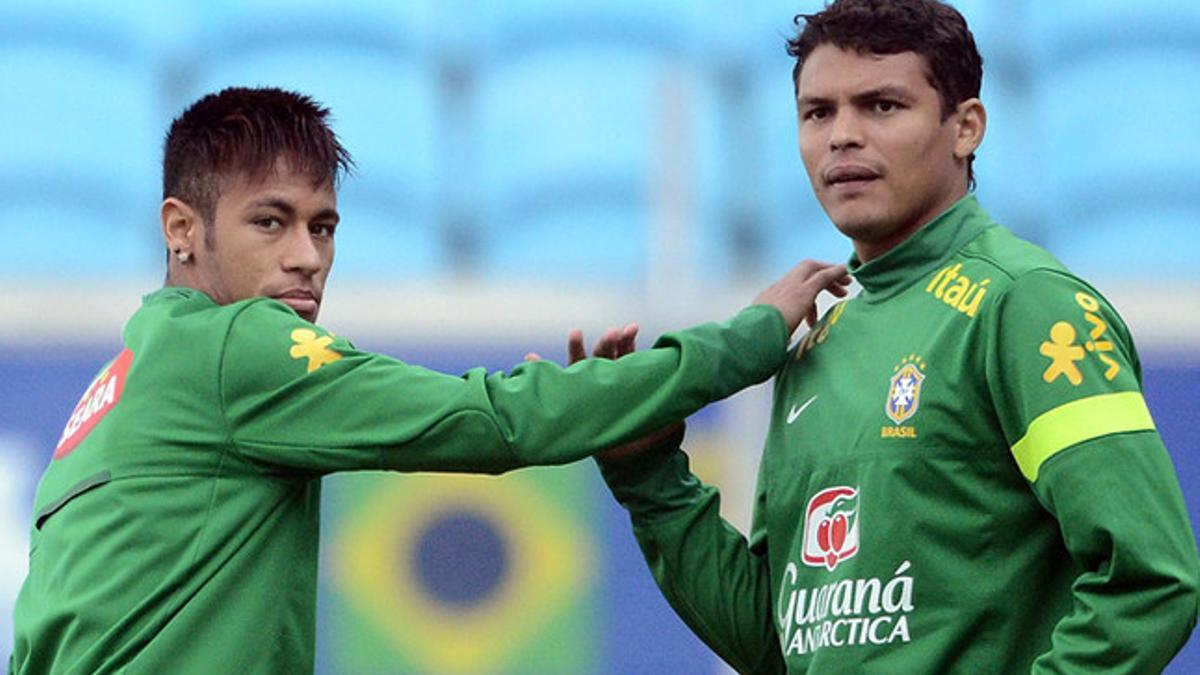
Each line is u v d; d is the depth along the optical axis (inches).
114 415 506.0
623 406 500.4
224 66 1344.7
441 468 498.6
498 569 813.9
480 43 1366.9
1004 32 1358.3
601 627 810.8
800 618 503.8
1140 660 451.2
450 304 842.2
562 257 1250.0
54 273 1240.2
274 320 503.5
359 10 1370.6
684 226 887.1
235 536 495.2
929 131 506.0
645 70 1339.8
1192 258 1259.8
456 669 808.3
